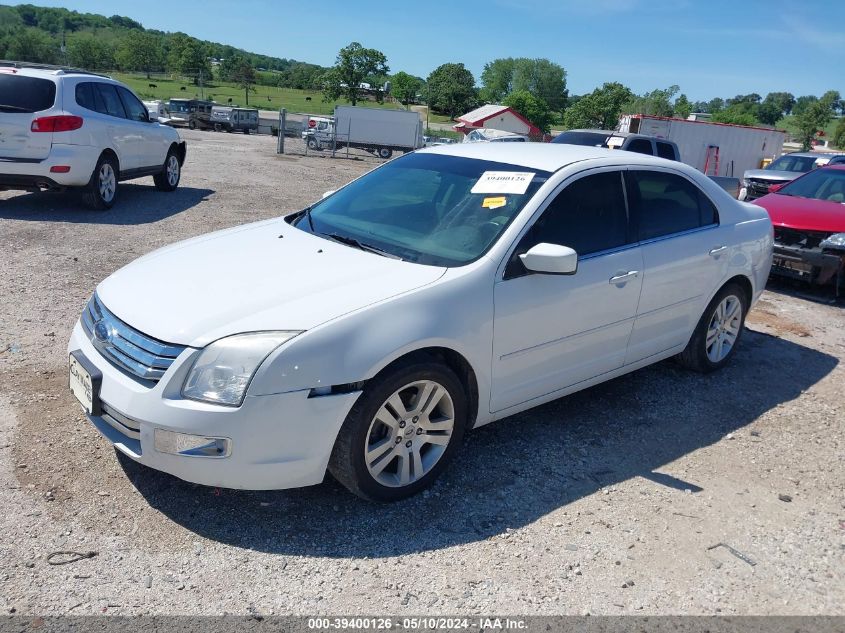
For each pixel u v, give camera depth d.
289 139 35.72
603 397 5.03
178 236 8.78
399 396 3.43
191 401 3.06
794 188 9.62
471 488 3.73
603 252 4.31
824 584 3.19
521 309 3.81
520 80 126.75
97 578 2.87
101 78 10.37
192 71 143.38
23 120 8.99
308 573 3.00
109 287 3.73
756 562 3.31
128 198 11.35
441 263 3.76
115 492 3.44
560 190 4.16
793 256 8.12
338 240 4.12
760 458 4.31
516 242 3.85
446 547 3.24
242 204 11.54
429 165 4.70
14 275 6.65
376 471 3.40
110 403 3.21
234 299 3.35
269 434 3.08
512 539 3.33
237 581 2.93
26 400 4.24
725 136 27.70
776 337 6.73
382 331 3.25
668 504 3.73
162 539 3.14
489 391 3.81
